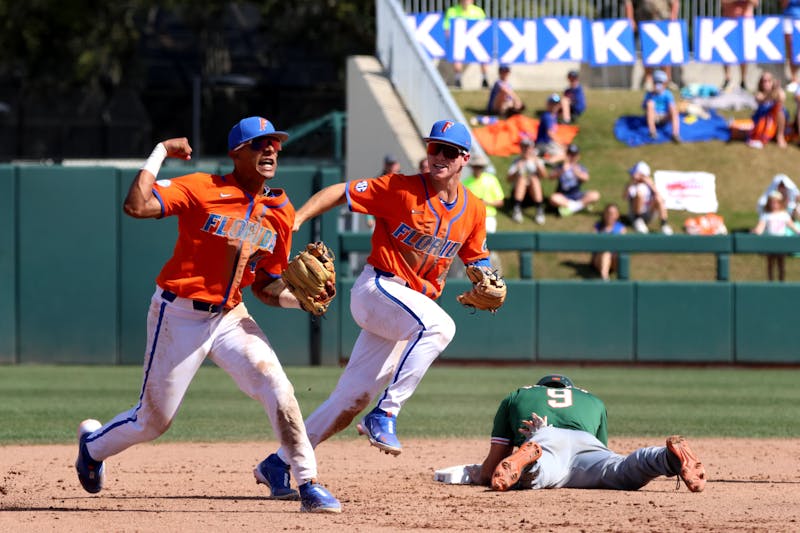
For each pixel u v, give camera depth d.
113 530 19.67
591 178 73.31
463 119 68.50
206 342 21.11
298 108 147.38
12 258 57.62
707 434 36.44
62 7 147.12
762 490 25.39
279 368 21.27
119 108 148.50
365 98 75.56
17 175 57.41
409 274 23.44
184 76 154.12
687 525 20.36
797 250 58.81
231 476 27.83
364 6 143.25
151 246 57.62
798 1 84.56
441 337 22.94
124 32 151.25
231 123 147.00
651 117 77.81
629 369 58.44
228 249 20.81
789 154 76.31
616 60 82.19
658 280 63.53
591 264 64.31
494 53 81.25
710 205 71.56
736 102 82.50
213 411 42.34
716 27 82.56
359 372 23.73
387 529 19.84
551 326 58.84
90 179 57.50
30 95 149.12
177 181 20.59
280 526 20.03
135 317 57.75
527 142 68.69
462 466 26.78
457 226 23.42
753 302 58.94
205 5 149.62
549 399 25.36
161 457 31.38
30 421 38.12
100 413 40.16
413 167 69.31
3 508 22.48
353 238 57.94
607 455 24.84
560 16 84.75
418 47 73.12
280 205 21.47
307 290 21.89
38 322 57.75
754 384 52.00
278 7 146.12
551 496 23.80
